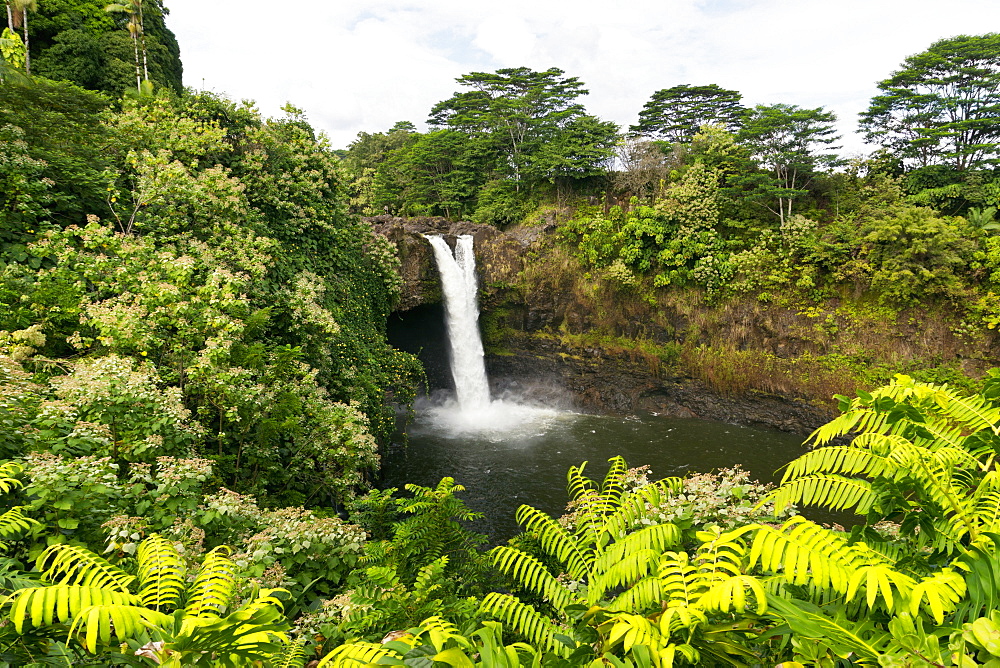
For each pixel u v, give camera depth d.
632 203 25.69
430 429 20.14
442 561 3.42
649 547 2.39
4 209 8.09
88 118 10.56
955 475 2.55
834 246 19.66
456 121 39.00
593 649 1.99
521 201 30.98
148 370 5.80
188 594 2.41
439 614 2.97
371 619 3.09
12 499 3.44
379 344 16.22
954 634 1.59
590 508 3.28
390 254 19.14
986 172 22.75
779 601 1.77
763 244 21.41
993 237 18.08
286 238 13.37
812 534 1.83
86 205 9.22
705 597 1.69
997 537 1.78
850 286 19.69
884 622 1.94
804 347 20.03
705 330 21.95
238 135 13.91
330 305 13.59
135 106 12.41
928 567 2.03
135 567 3.08
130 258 7.42
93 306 6.33
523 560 2.90
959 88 24.95
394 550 4.19
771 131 23.31
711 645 1.91
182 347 6.55
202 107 13.28
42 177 8.69
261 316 7.51
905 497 2.30
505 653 1.77
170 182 9.52
